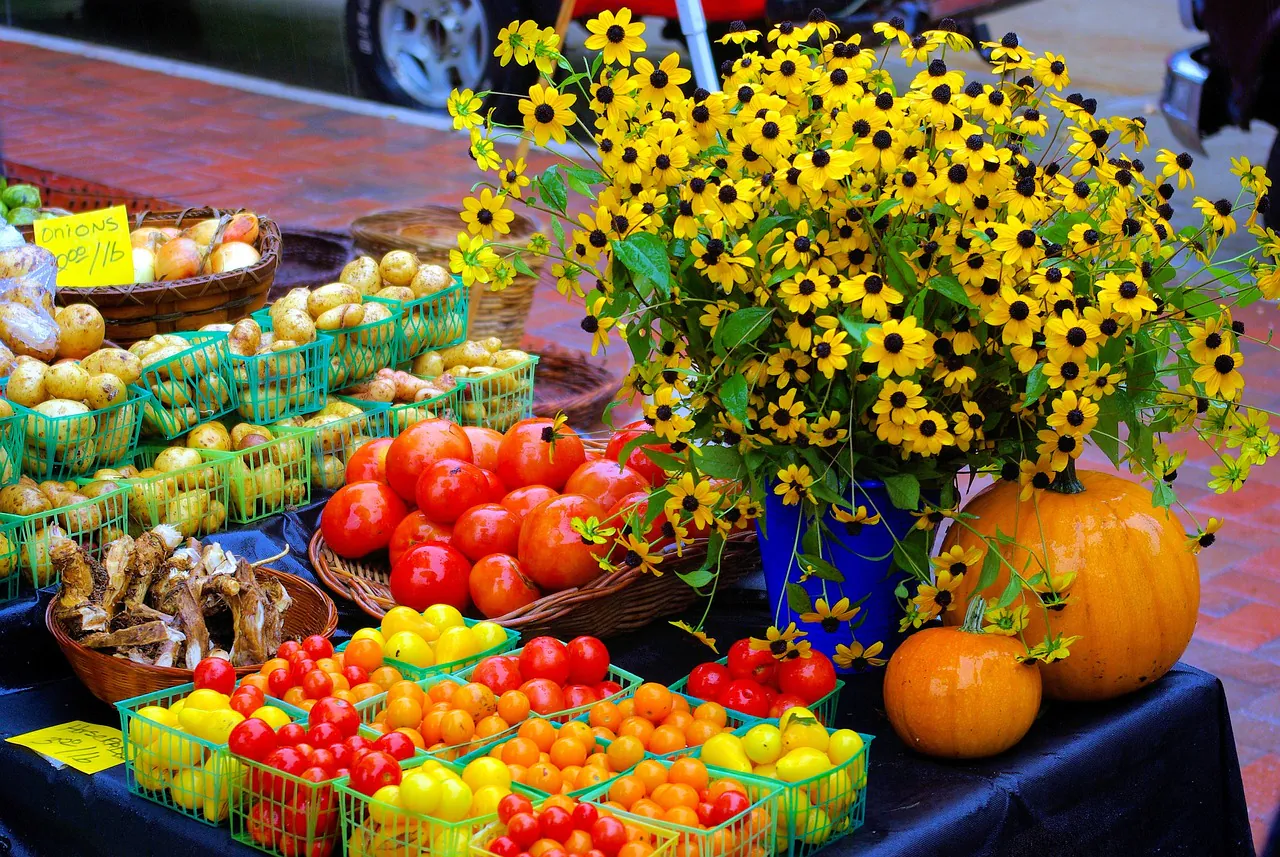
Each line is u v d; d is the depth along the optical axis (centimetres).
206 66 951
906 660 190
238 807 176
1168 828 211
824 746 175
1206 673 216
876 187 181
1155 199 194
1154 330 189
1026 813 185
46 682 226
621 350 509
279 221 634
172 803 181
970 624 192
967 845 177
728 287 180
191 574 210
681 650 228
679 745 178
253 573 214
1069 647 195
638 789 166
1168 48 1058
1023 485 187
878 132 172
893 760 192
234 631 209
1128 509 200
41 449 246
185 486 253
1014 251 171
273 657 208
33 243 323
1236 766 221
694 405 196
